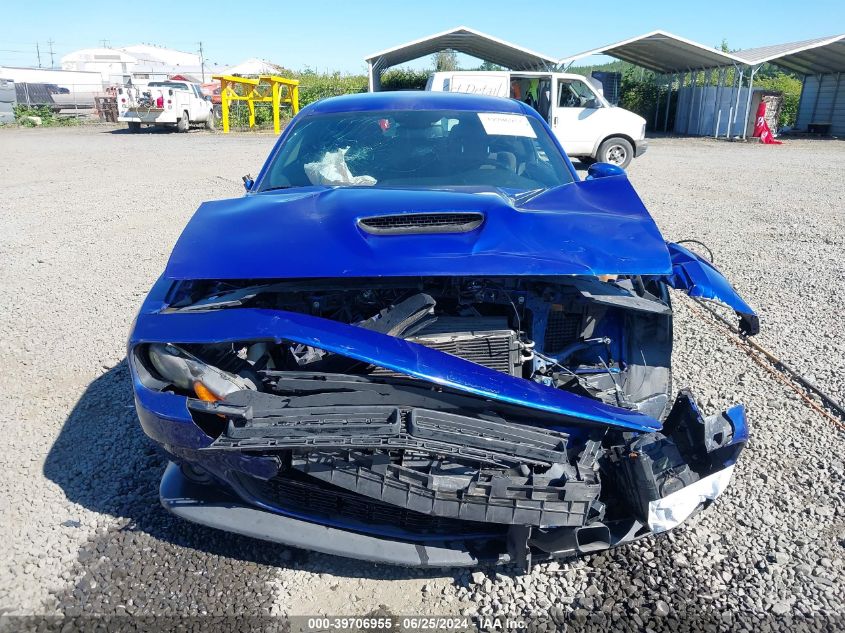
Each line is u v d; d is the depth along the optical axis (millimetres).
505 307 2930
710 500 2564
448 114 4086
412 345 2432
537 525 2316
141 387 2467
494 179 3629
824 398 4238
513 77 16250
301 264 2562
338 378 2438
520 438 2340
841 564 2795
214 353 2514
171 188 12531
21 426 3904
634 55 28766
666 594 2631
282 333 2309
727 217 9930
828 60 27109
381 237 2699
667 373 3080
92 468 3469
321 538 2486
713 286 2951
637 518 2520
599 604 2576
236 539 2943
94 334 5352
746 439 2557
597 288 2842
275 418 2258
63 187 12734
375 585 2693
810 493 3279
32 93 47375
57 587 2639
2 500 3195
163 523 3033
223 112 27859
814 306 6020
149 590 2633
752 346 5078
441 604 2590
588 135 15945
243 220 2990
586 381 2930
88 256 7742
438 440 2256
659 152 20328
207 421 2455
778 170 15727
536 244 2666
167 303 2693
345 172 3678
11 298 6270
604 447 2596
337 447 2207
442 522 2523
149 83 28188
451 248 2617
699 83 29562
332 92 34656
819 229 9086
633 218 2963
